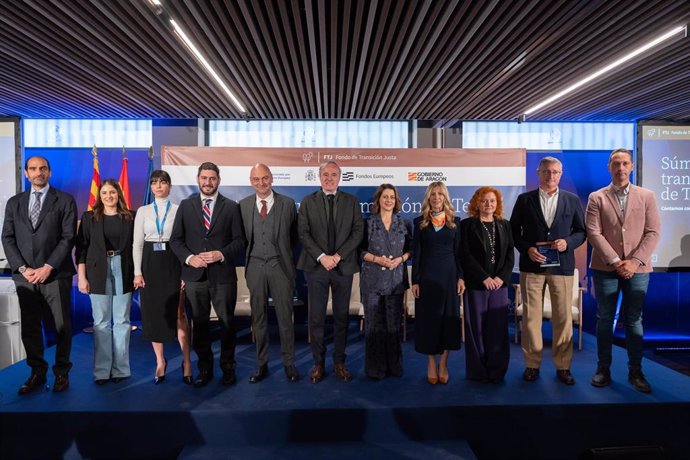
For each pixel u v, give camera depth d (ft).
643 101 15.02
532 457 8.30
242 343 13.09
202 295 9.07
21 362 10.82
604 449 7.95
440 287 9.29
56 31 9.96
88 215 9.38
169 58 11.57
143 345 12.60
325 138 17.61
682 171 17.19
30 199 8.94
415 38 11.06
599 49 11.02
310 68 13.02
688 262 16.93
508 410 8.21
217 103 15.15
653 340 16.99
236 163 15.02
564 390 8.96
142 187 17.03
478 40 10.58
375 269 9.69
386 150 15.38
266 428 8.11
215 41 10.47
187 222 9.02
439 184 9.50
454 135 17.71
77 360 11.19
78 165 16.94
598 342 9.36
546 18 9.51
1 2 8.73
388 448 7.92
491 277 9.39
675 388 9.01
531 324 9.54
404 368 10.55
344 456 7.69
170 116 16.75
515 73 12.64
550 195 9.39
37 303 8.93
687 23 9.61
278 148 15.15
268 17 10.14
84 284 9.37
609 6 8.99
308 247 9.25
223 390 9.05
